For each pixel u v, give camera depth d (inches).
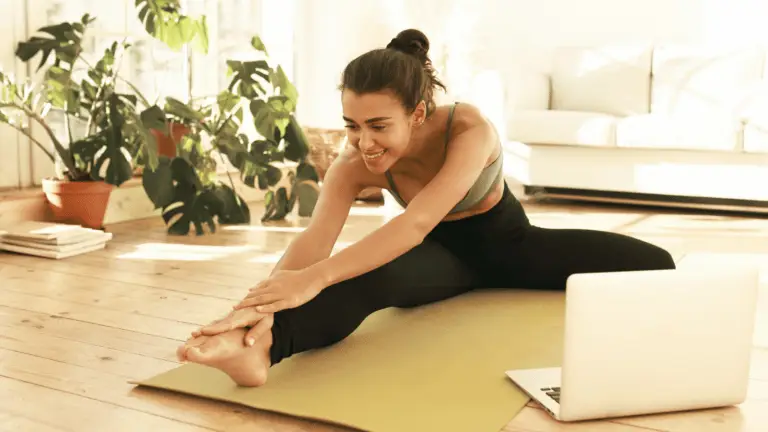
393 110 63.4
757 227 157.8
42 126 147.3
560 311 91.8
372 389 67.6
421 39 69.7
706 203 184.5
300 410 62.8
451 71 229.8
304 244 74.5
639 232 151.6
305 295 64.7
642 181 176.4
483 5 225.8
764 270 118.7
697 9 207.0
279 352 68.7
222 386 68.1
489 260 95.3
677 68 197.9
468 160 70.6
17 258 122.3
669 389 63.2
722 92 193.3
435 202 67.9
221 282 108.2
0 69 142.6
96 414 63.2
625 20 213.8
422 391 67.4
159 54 172.4
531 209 179.6
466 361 75.0
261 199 193.8
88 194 138.3
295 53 221.8
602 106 202.2
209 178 154.2
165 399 66.4
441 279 91.0
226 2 191.0
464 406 64.3
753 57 192.2
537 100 202.5
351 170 78.1
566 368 60.6
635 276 61.2
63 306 95.0
